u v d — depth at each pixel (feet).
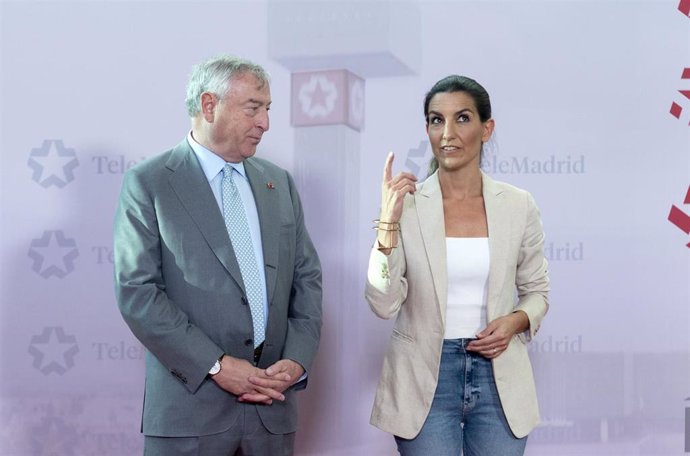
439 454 7.70
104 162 10.78
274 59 10.81
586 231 10.69
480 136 8.05
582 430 10.73
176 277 7.79
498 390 7.71
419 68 10.73
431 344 7.72
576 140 10.69
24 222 10.77
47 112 10.77
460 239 7.86
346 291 10.76
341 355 10.79
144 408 7.96
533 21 10.71
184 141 8.40
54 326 10.80
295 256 8.63
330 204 10.78
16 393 10.80
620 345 10.69
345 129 10.76
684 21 10.68
